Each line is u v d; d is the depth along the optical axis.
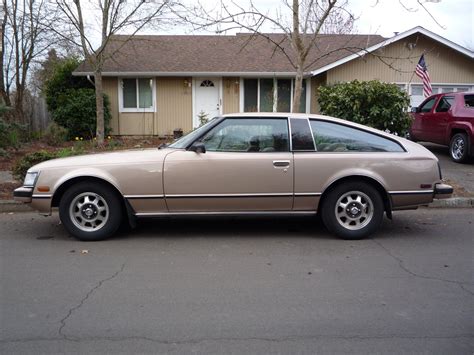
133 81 17.58
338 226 5.98
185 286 4.47
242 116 6.03
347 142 6.02
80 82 17.39
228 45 19.12
